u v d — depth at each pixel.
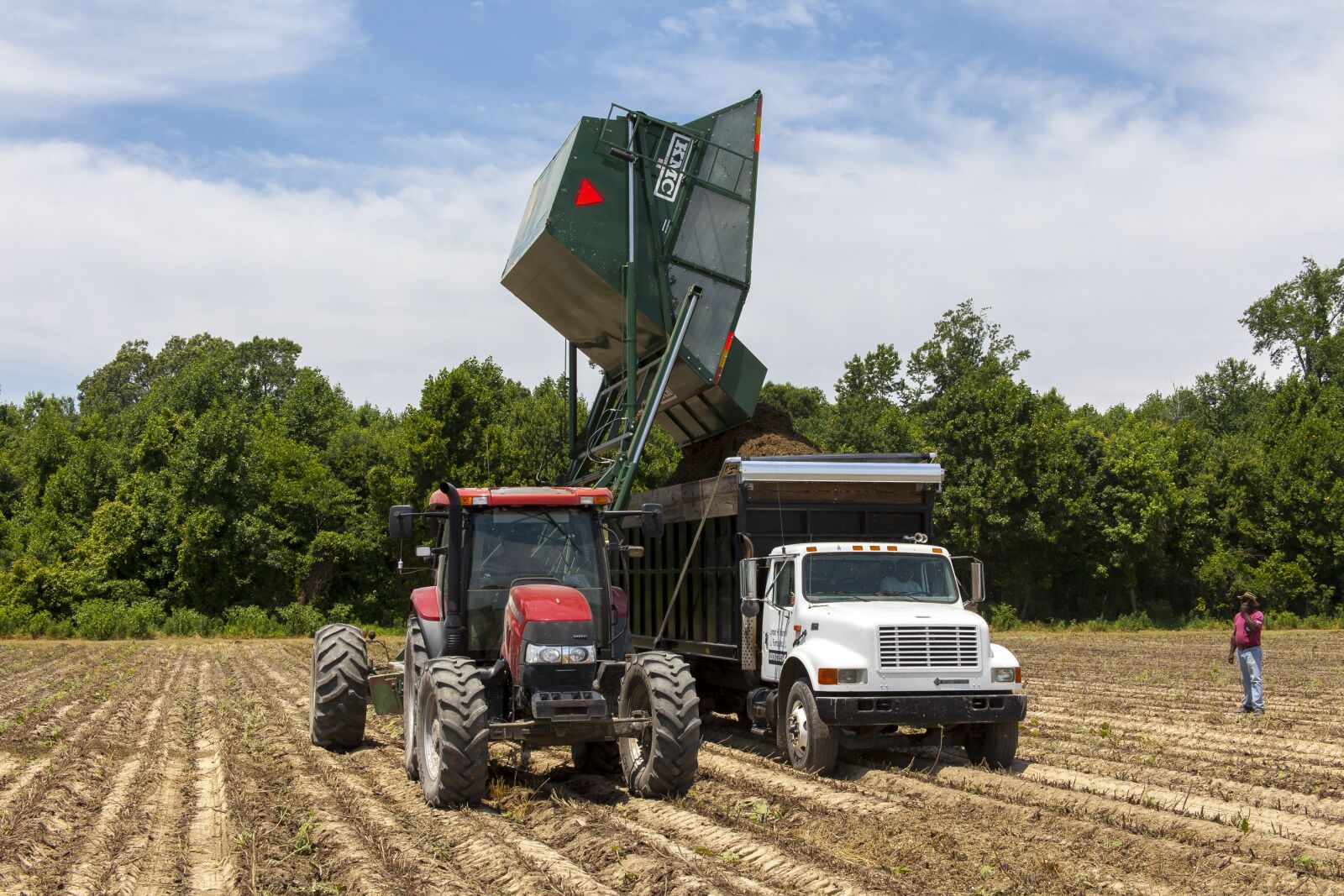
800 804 8.66
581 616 9.00
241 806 8.66
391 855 7.11
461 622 9.72
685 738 8.81
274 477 45.59
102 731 13.62
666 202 14.11
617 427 14.79
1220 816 8.39
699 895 6.17
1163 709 16.66
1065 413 48.31
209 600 40.28
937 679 10.22
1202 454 52.28
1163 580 49.03
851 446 56.03
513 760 11.06
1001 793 9.20
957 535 43.38
